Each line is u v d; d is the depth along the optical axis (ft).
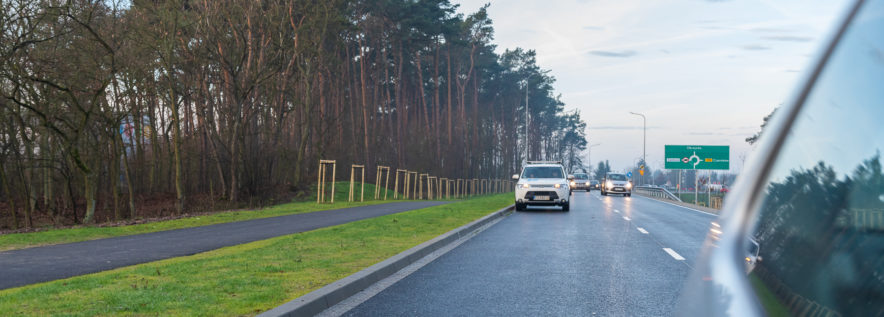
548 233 55.88
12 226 104.42
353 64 228.84
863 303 3.34
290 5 138.62
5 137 94.17
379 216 80.02
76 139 92.07
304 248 40.73
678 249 43.52
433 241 44.50
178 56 120.06
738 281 4.51
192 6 119.03
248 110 136.67
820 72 4.48
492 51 298.15
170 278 28.43
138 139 138.21
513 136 363.35
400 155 240.12
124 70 98.22
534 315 22.86
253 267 31.83
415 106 270.26
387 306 24.40
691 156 164.04
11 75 81.51
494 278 31.22
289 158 160.76
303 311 21.95
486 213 79.46
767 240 4.40
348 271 30.73
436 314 23.02
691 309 5.06
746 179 5.14
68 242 48.96
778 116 4.99
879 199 3.40
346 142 220.84
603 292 27.37
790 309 3.86
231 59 128.77
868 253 3.41
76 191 133.28
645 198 166.09
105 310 21.45
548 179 91.40
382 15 210.79
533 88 326.24
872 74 3.79
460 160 272.92
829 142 3.99
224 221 73.41
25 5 80.79
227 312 21.39
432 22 215.31
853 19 4.32
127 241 49.39
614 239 50.52
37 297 23.72
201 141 160.66
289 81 163.63
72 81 90.27
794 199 4.23
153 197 146.82
